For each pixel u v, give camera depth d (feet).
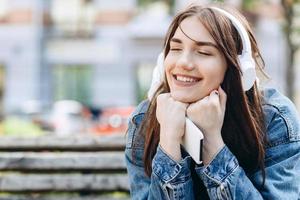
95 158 10.10
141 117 7.60
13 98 73.67
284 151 7.14
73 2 74.02
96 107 69.87
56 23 74.02
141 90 73.41
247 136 7.04
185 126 6.86
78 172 10.17
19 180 10.10
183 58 6.73
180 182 6.85
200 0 7.24
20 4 74.08
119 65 73.41
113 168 10.09
